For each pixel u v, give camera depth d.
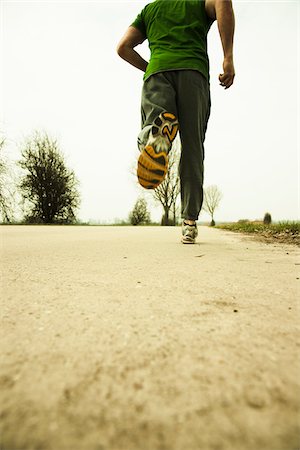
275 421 0.37
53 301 0.89
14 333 0.65
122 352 0.56
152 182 2.12
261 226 7.21
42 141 20.70
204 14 2.44
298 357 0.55
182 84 2.33
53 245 2.60
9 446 0.33
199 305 0.85
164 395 0.43
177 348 0.58
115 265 1.53
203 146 2.68
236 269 1.42
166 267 1.47
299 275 1.28
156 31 2.45
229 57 2.30
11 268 1.43
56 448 0.32
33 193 20.58
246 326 0.69
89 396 0.42
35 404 0.40
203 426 0.36
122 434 0.35
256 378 0.47
